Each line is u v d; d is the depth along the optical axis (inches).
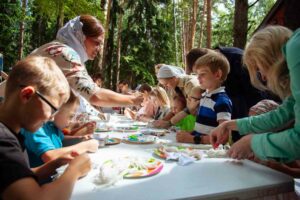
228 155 53.5
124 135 87.1
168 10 761.0
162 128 107.3
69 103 67.5
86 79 76.9
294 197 45.0
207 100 85.2
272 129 55.9
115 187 40.8
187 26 791.1
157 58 633.6
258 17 735.1
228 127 60.2
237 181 44.1
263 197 41.9
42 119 39.6
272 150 45.0
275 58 49.8
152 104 161.3
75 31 85.7
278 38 50.1
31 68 39.4
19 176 32.3
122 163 48.4
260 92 93.1
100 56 339.6
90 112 130.6
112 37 503.5
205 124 82.4
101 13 370.6
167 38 643.5
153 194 38.5
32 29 638.5
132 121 136.4
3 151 33.8
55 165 50.9
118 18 577.9
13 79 39.3
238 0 217.0
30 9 569.6
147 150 64.0
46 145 58.5
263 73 52.7
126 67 621.0
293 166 65.0
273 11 207.9
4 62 523.2
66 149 58.8
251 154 52.5
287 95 53.4
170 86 126.2
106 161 51.1
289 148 42.8
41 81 39.0
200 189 40.4
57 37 88.4
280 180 44.8
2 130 36.1
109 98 78.6
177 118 108.3
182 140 75.0
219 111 78.9
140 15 614.5
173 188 40.6
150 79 615.2
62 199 34.6
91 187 40.5
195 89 105.6
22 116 38.7
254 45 52.6
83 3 355.3
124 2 603.2
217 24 787.4
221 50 104.7
